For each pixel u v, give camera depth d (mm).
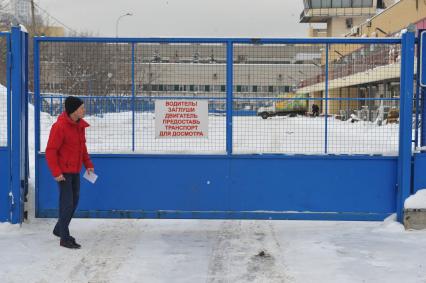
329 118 7930
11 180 7359
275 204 7508
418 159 7434
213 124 7602
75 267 5859
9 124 7289
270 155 7453
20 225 7398
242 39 7430
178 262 6047
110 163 7496
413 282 5359
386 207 7543
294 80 7742
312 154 7469
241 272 5699
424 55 7328
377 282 5359
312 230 7434
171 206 7527
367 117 8070
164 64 7629
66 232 6531
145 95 7691
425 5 38094
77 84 7820
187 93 7602
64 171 6453
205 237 7160
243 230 7527
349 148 8062
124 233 7359
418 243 6664
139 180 7508
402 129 7332
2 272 5672
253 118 7879
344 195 7500
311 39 7422
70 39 7465
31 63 10492
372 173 7500
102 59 7789
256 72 7645
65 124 6410
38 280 5453
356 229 7398
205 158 7473
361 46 8234
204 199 7516
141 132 7730
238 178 7496
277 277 5531
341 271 5691
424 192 7344
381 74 8250
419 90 7586
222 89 7543
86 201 7500
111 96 7805
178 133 7652
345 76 8188
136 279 5496
